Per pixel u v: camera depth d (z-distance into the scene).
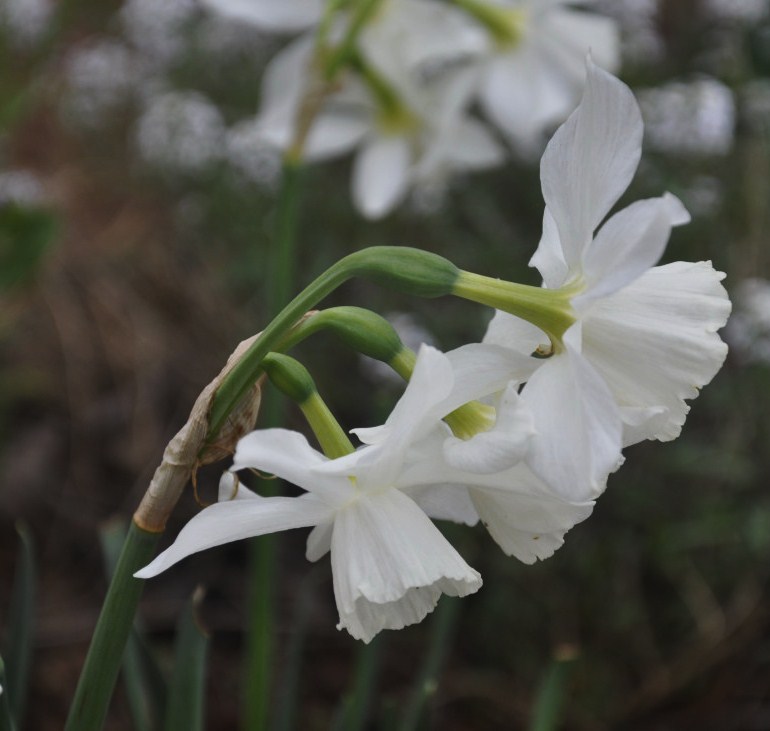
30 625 0.34
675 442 0.61
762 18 0.63
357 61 0.53
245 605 0.66
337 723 0.38
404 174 0.56
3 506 0.69
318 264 0.68
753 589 0.59
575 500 0.26
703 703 0.61
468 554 0.59
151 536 0.28
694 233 0.64
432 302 0.68
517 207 0.71
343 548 0.27
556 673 0.37
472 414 0.27
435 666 0.38
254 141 0.71
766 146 0.61
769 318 0.58
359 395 0.67
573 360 0.26
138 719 0.36
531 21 0.54
